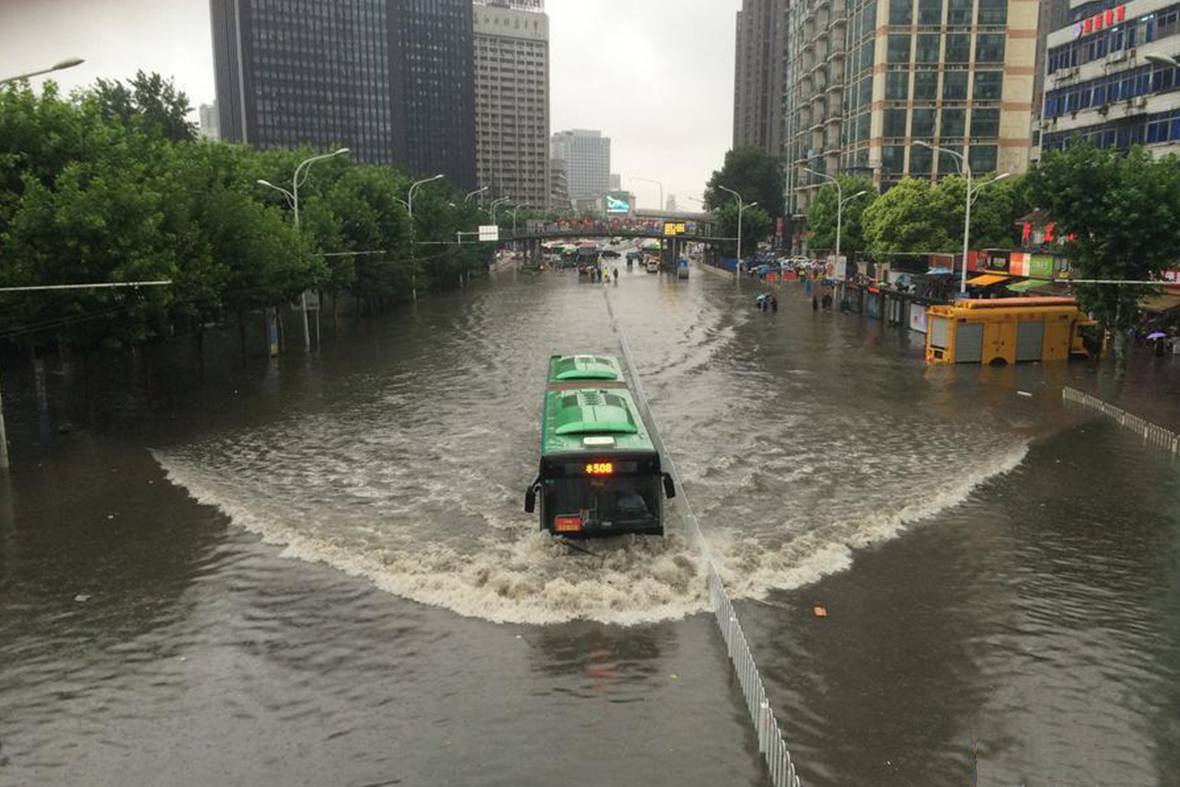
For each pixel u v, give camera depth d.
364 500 20.20
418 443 25.44
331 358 42.56
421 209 76.75
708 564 16.00
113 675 12.42
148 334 28.66
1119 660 12.64
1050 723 11.04
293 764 10.26
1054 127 59.16
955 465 22.80
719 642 13.20
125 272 26.08
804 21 130.50
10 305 24.55
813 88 128.12
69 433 27.11
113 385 35.75
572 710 11.34
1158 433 25.23
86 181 27.39
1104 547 17.09
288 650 13.06
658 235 141.38
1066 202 33.81
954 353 39.16
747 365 39.56
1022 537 17.64
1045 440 25.36
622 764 10.17
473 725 11.02
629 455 16.03
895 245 62.31
